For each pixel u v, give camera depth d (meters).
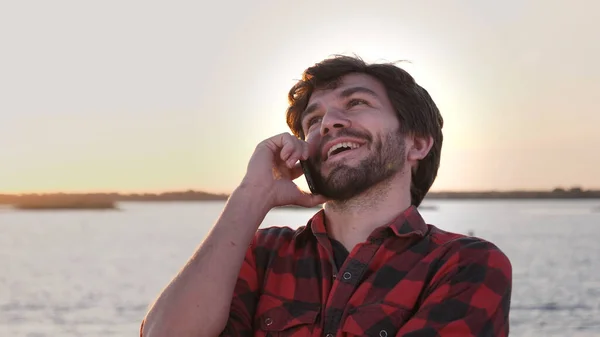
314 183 2.54
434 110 2.70
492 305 2.23
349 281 2.32
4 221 78.19
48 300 17.81
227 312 2.33
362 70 2.64
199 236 44.97
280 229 2.66
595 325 13.57
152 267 25.86
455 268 2.28
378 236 2.38
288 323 2.35
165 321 2.28
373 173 2.46
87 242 40.34
